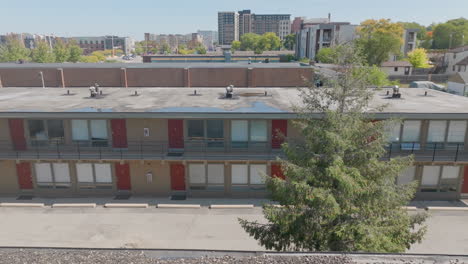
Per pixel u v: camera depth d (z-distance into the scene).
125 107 21.22
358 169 11.74
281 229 11.77
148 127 20.66
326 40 96.38
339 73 13.56
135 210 19.80
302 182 11.11
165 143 20.86
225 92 27.17
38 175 21.41
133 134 20.80
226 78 44.31
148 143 20.89
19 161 20.17
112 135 20.83
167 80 44.34
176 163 20.91
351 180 10.85
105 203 20.62
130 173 21.23
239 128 20.48
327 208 10.87
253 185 21.08
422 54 83.94
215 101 23.19
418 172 20.38
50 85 44.31
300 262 10.53
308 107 12.92
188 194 21.36
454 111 19.33
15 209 19.94
